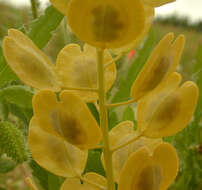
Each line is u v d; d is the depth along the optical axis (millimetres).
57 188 112
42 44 112
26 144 118
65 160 87
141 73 75
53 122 76
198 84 163
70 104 74
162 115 79
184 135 167
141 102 83
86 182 87
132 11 68
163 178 81
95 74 91
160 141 94
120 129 96
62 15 109
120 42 71
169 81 82
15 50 79
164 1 78
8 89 107
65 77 90
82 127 74
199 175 157
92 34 70
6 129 108
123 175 78
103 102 79
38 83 79
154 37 148
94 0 67
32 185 88
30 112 118
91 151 117
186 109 78
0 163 121
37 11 140
